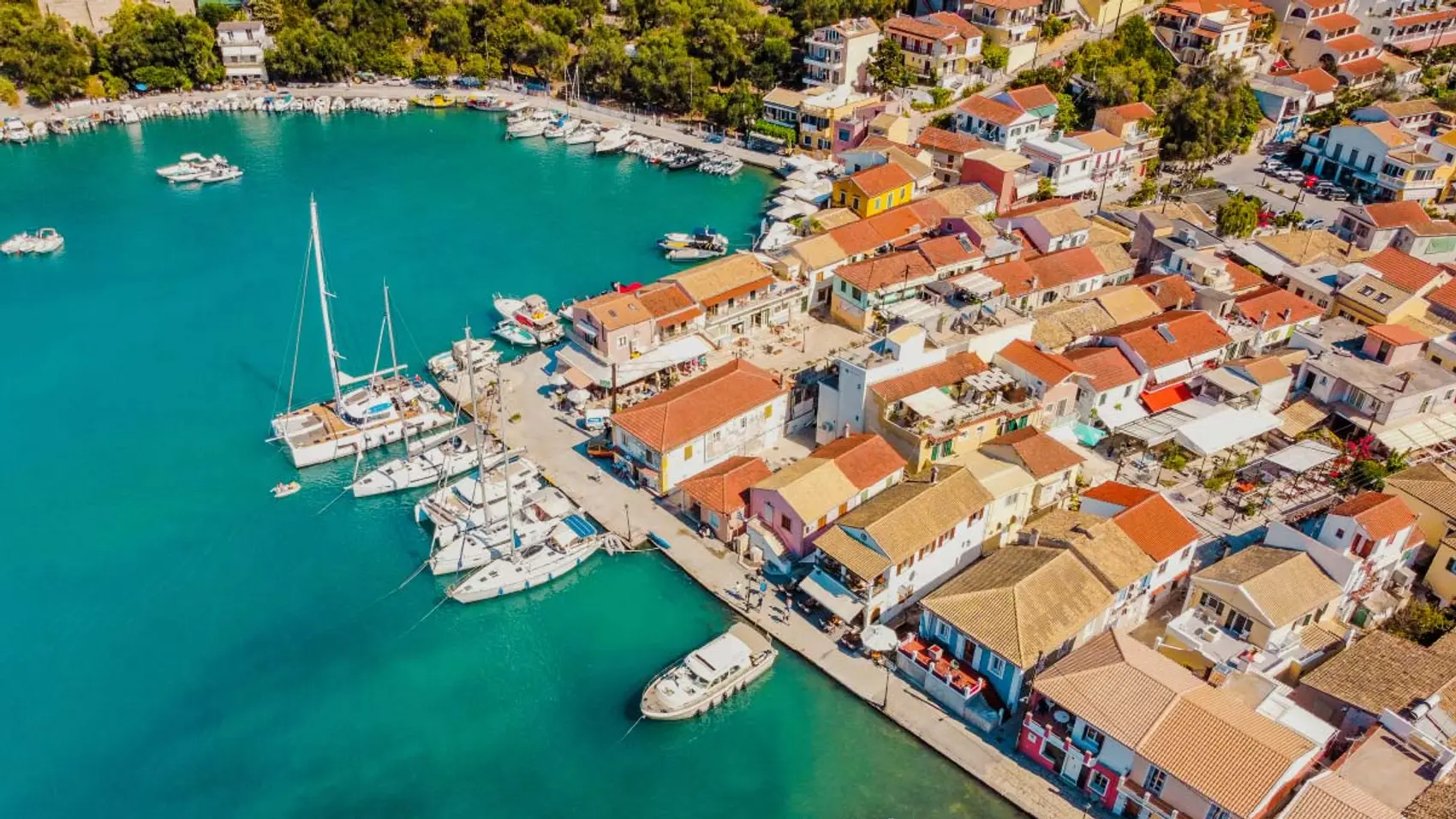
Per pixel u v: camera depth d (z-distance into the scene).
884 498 94.94
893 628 91.12
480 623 93.00
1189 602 87.88
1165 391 116.75
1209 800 67.50
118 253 158.00
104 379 126.62
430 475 109.00
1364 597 89.25
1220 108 185.12
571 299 146.12
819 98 197.88
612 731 82.94
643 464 106.75
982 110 182.12
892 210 153.00
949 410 105.62
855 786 77.88
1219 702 73.62
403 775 79.12
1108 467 110.88
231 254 158.38
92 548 100.12
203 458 113.00
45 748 80.69
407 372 128.62
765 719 83.38
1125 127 180.62
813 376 119.62
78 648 89.56
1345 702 77.44
